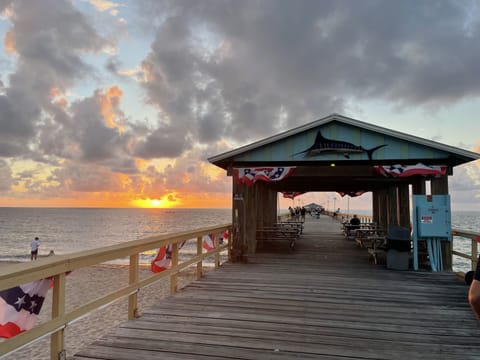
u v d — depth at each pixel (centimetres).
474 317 435
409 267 774
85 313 322
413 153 781
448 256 736
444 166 737
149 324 398
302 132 834
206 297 516
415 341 358
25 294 266
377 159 795
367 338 364
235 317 426
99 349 329
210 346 339
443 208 733
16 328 257
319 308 466
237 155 857
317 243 1234
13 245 4075
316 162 845
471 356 325
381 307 475
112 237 5047
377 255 926
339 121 812
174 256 545
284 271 722
